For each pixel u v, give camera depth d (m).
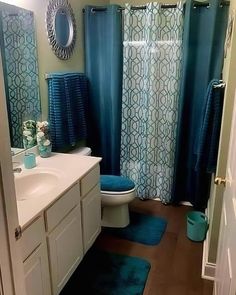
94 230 2.11
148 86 2.79
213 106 2.15
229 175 1.30
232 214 1.10
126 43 2.76
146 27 2.68
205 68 2.63
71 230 1.71
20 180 1.72
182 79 2.65
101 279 1.93
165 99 2.83
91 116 3.03
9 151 0.78
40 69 2.15
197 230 2.31
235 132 1.20
